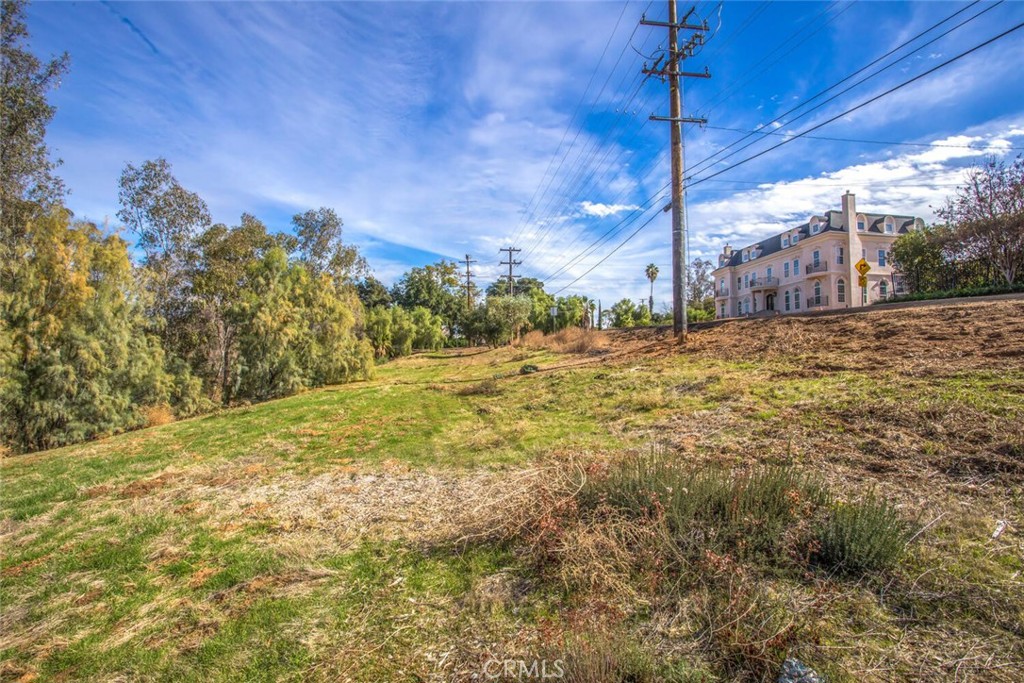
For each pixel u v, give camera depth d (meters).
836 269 34.31
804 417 5.84
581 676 2.25
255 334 19.39
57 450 11.58
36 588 4.02
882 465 4.30
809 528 3.38
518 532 3.86
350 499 5.52
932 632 2.41
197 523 5.21
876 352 8.18
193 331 21.59
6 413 12.40
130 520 5.52
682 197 14.13
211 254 22.67
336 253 34.75
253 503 5.72
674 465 4.34
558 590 3.17
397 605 3.23
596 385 10.92
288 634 3.02
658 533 3.34
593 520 3.70
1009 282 19.48
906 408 5.29
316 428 10.24
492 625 2.89
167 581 3.94
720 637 2.48
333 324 21.62
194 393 17.00
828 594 2.75
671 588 2.94
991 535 3.12
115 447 10.50
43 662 3.00
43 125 16.19
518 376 15.40
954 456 4.19
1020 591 2.60
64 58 16.17
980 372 5.87
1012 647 2.26
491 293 63.47
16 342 12.79
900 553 2.96
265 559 4.12
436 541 4.11
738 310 47.50
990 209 19.58
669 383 9.48
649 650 2.46
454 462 6.59
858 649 2.34
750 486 3.77
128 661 2.93
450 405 11.84
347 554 4.07
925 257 24.30
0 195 14.84
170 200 21.22
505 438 7.50
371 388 17.45
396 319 41.19
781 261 40.06
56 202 16.77
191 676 2.74
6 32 15.17
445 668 2.57
